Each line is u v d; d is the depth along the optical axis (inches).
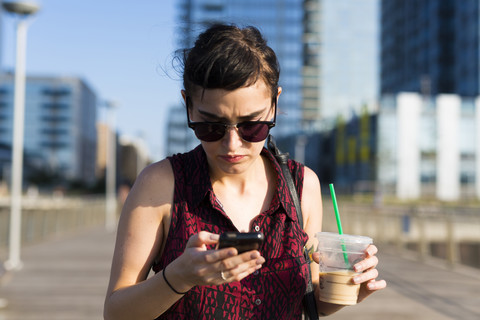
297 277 61.4
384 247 530.3
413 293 297.1
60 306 263.0
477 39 2507.4
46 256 465.4
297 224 63.4
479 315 244.7
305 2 3757.4
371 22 3799.2
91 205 936.3
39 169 3870.6
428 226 436.1
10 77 5201.8
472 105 2043.6
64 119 5177.2
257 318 59.6
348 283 63.1
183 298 58.8
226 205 62.2
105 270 386.9
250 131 56.5
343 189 2213.3
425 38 2886.3
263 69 55.9
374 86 3764.8
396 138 2026.3
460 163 2028.8
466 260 392.2
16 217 409.7
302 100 3713.1
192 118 59.2
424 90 2287.2
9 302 271.9
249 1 3513.8
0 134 5093.5
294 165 67.9
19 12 391.9
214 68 53.9
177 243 59.6
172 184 61.5
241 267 49.7
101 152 6565.0
